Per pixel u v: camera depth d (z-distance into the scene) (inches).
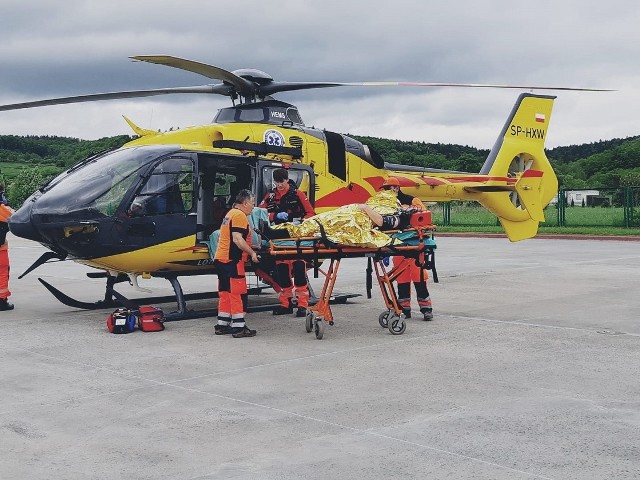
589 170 3941.9
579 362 284.0
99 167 381.7
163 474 171.6
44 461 181.3
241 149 405.4
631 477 166.9
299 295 398.0
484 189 602.2
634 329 354.0
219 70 416.5
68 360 295.4
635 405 224.8
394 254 350.6
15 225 372.2
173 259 385.4
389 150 2504.9
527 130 642.2
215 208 412.8
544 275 598.5
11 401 235.3
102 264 378.3
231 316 342.0
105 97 435.8
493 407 223.3
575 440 192.4
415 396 236.8
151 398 237.6
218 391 245.6
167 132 436.5
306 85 468.1
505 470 171.5
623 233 1168.8
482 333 346.3
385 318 359.6
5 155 5226.4
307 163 449.7
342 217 337.7
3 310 439.8
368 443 191.5
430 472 170.7
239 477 168.9
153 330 358.9
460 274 611.8
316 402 231.1
